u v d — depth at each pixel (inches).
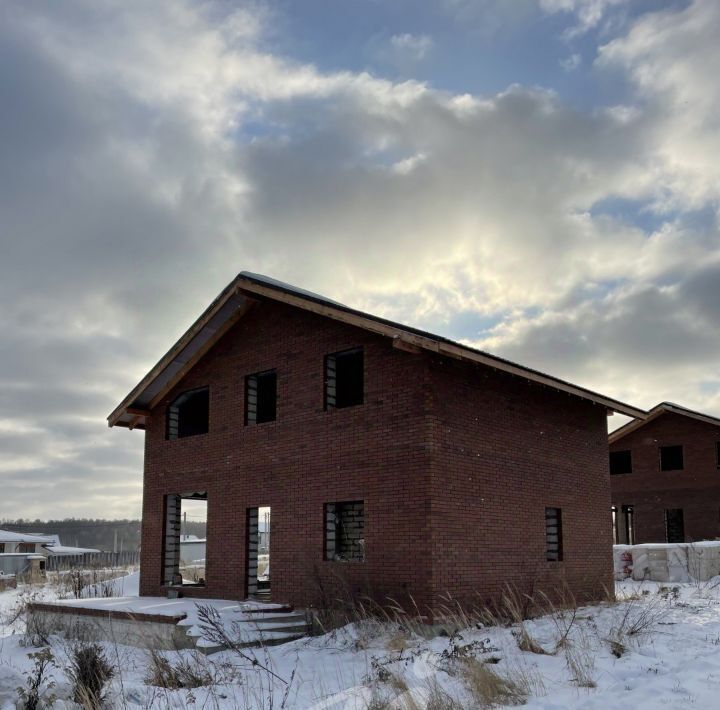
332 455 618.8
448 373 585.9
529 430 663.1
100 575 1215.6
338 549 703.1
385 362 597.0
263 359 695.7
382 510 575.8
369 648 481.1
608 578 732.7
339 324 637.9
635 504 1471.5
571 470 709.3
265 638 526.0
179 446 758.5
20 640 611.5
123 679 441.1
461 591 556.7
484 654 435.2
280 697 373.7
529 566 629.9
